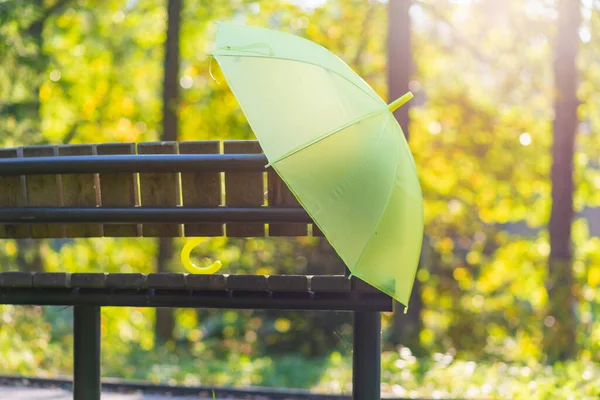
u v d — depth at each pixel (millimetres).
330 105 2953
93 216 3234
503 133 13602
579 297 10000
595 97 12430
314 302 3273
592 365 7703
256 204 3254
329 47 13852
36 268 11953
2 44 11773
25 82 12305
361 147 2949
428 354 10617
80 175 3336
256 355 12062
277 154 2773
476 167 13961
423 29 13273
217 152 3287
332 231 2779
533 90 13141
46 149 3342
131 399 5031
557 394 5934
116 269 14086
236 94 2879
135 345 11375
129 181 3299
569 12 10438
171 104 11703
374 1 13367
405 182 3152
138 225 3406
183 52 13992
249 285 3221
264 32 3184
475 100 13719
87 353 3502
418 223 3221
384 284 2938
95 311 3518
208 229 3350
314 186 2799
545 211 13961
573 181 10398
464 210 14352
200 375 7691
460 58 13570
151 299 3342
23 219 3258
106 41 14266
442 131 13883
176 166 3172
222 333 12961
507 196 14250
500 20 12906
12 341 8836
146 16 14180
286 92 2928
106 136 14383
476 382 6602
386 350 10883
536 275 13531
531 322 10195
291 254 13391
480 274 14000
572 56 10445
